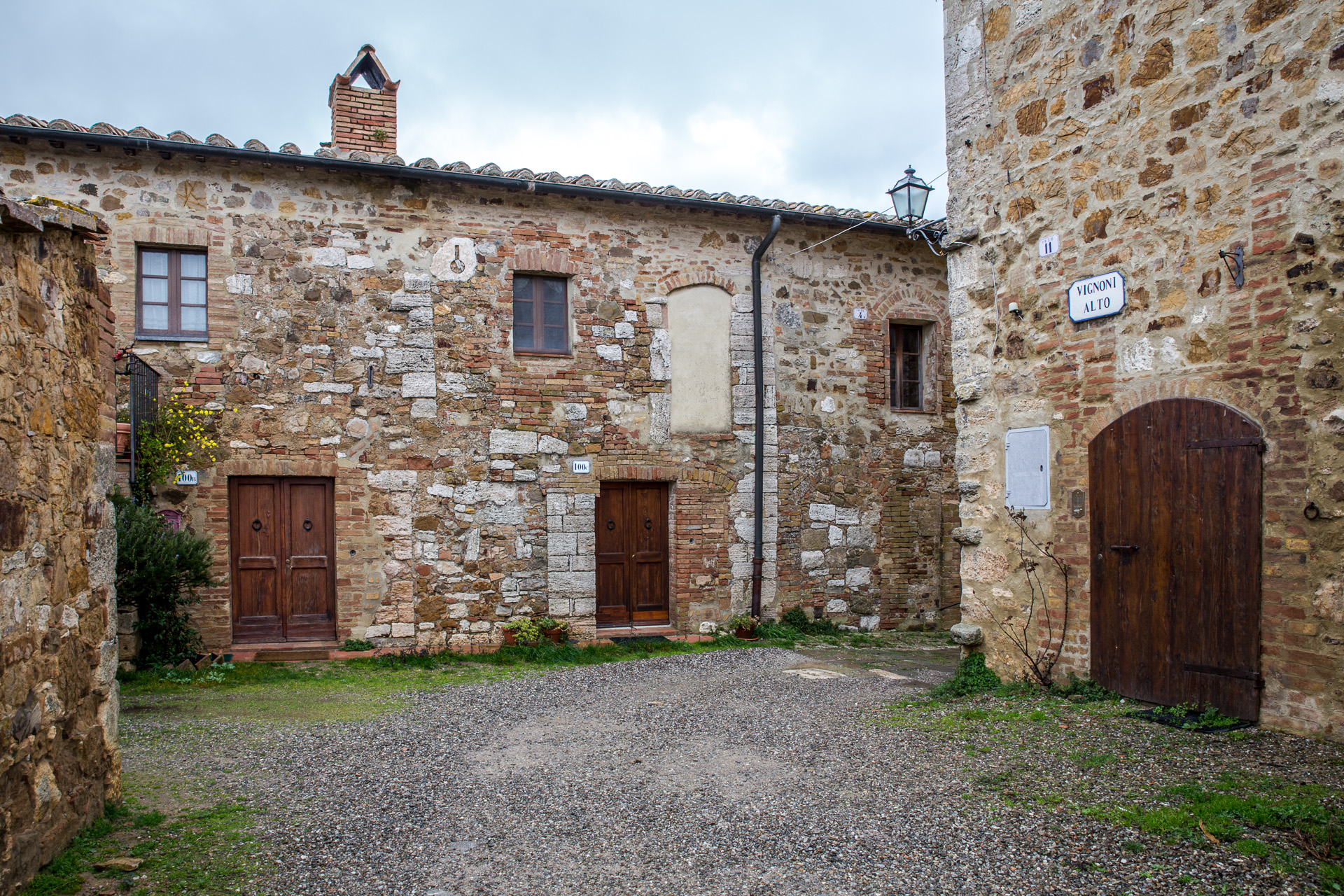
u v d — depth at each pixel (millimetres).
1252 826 3285
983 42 6172
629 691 6824
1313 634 4188
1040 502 5699
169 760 4758
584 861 3438
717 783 4352
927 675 7520
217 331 8352
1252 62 4547
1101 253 5324
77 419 3473
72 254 3467
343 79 9742
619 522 9953
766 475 10312
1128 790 3742
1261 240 4477
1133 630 5062
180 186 8320
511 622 9156
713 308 10188
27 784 3035
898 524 10969
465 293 9133
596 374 9602
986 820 3590
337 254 8742
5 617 2889
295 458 8539
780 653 8711
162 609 7816
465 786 4371
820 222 10484
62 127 7789
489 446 9148
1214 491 4637
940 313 11258
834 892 3104
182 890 3111
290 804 4070
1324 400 4180
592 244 9664
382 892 3164
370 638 8719
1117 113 5246
